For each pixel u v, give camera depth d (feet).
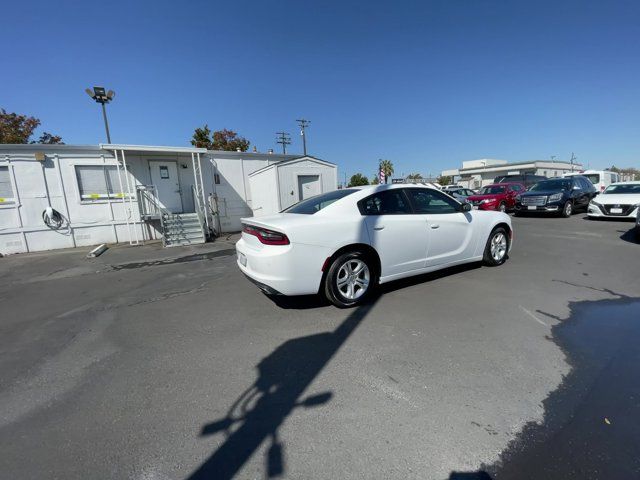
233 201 41.78
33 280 20.20
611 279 14.96
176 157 38.06
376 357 9.00
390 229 13.08
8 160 30.94
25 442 6.45
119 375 8.75
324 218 12.07
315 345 9.82
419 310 12.02
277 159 44.47
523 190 52.70
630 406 6.77
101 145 30.40
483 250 16.66
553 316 11.17
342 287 12.48
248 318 12.13
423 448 5.90
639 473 5.28
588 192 44.11
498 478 5.26
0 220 31.09
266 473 5.52
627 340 9.43
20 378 8.82
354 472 5.47
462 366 8.40
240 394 7.70
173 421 6.88
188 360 9.36
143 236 36.86
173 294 15.76
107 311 13.82
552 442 5.93
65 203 33.30
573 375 7.87
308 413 6.93
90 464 5.86
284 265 11.27
